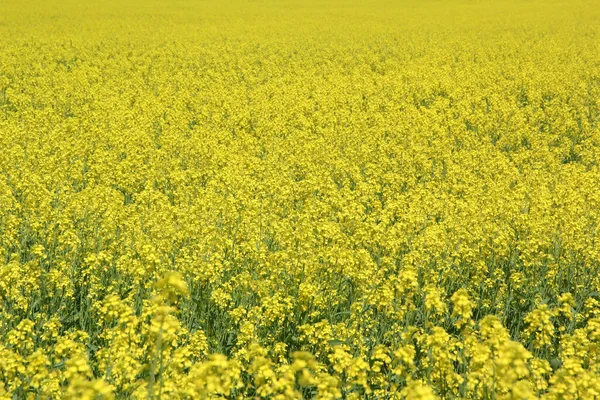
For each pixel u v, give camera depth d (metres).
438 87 28.72
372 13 70.38
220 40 48.56
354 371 6.09
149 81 30.81
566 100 26.84
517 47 41.62
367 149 18.23
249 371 5.99
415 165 17.73
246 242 10.51
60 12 66.56
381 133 20.70
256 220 12.09
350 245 11.28
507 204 12.74
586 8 68.88
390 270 10.59
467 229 11.92
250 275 9.63
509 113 23.42
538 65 34.34
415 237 11.30
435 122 22.06
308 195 14.42
